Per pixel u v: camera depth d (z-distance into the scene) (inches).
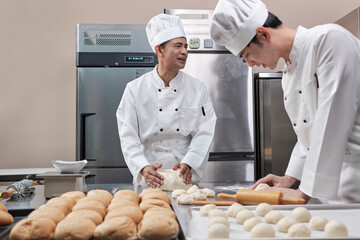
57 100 155.8
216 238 34.7
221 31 56.9
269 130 127.2
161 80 86.3
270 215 41.7
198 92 88.0
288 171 61.8
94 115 120.0
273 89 127.5
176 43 82.7
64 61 156.4
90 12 156.9
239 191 50.9
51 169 132.3
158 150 84.7
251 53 57.5
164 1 158.2
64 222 36.1
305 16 161.5
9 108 154.4
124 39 121.5
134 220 39.8
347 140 50.2
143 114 85.6
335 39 51.3
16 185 60.1
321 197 48.6
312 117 55.7
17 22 156.1
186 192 62.0
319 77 52.0
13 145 153.6
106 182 119.2
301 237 33.6
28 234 34.9
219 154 122.0
